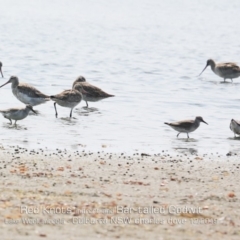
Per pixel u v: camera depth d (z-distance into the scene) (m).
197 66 38.69
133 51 43.97
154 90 30.19
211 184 14.71
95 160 16.73
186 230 11.31
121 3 78.75
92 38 50.09
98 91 25.70
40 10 69.44
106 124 22.42
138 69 36.56
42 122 22.25
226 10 73.62
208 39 51.00
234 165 16.83
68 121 22.64
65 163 16.22
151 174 15.45
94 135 20.56
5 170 15.09
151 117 23.95
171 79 33.78
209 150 18.97
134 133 21.16
